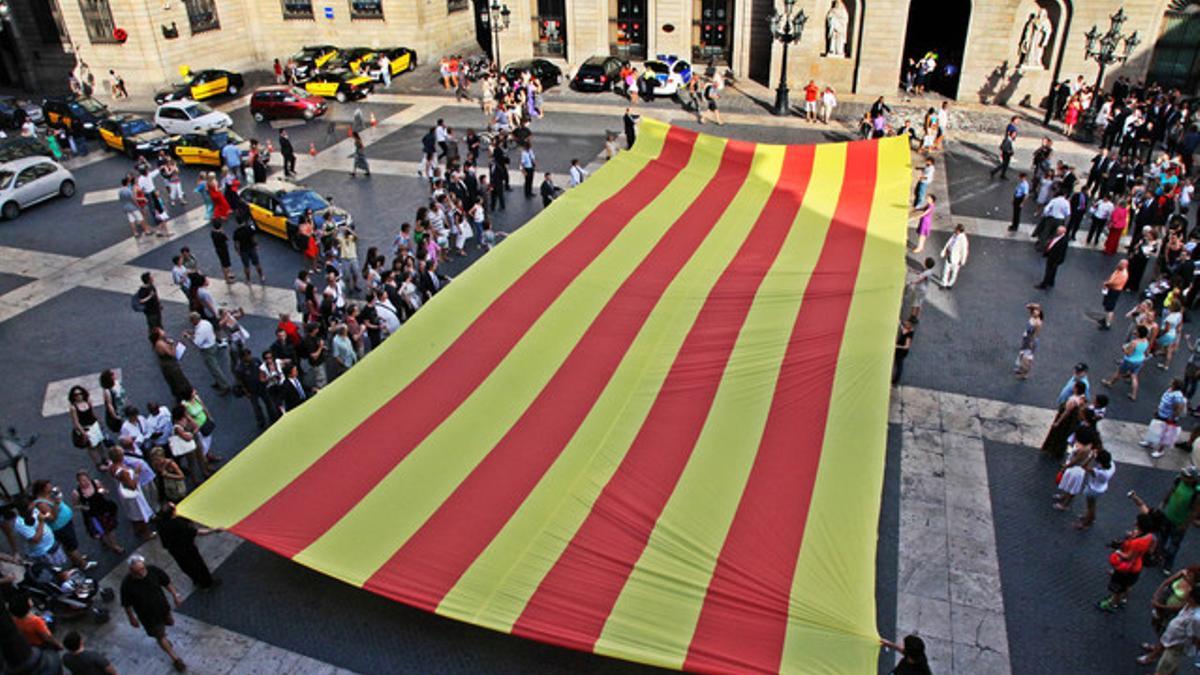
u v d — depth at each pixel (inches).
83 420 524.7
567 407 470.3
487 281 601.0
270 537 389.1
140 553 475.8
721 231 682.8
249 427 582.9
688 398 473.7
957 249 730.2
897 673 334.6
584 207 717.9
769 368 495.8
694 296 580.7
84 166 1142.3
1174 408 522.9
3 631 217.6
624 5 1497.3
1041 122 1213.7
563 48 1574.8
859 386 475.8
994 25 1254.9
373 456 438.9
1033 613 425.1
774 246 655.8
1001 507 495.2
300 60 1510.8
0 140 1208.8
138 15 1434.5
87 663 349.1
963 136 1158.3
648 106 1339.8
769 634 329.4
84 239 901.8
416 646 409.1
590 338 534.6
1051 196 904.3
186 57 1541.6
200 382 639.8
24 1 1494.8
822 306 561.9
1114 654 403.5
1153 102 1091.9
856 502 394.3
